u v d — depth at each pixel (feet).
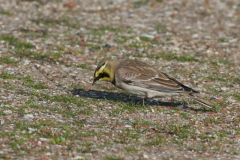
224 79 54.75
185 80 53.93
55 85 48.47
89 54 61.93
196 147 33.88
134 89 41.65
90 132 35.06
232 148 34.01
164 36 75.00
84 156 30.07
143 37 71.87
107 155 30.63
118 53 63.46
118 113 40.81
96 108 41.73
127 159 30.19
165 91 41.09
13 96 42.32
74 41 67.62
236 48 69.26
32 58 56.90
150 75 41.42
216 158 31.73
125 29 77.66
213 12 92.63
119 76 41.50
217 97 48.11
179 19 87.25
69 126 35.81
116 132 35.81
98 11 89.66
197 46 69.97
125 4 95.14
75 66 56.29
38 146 31.04
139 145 33.32
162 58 62.59
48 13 85.66
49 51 60.80
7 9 86.22
